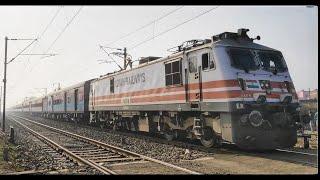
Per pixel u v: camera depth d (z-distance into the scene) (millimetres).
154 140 18672
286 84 14102
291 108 13891
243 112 12836
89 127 31188
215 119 13984
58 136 23172
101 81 26891
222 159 12344
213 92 13602
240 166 11008
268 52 14430
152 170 10672
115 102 23734
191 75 14984
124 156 13609
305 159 11867
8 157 13094
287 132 13328
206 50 14070
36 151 15883
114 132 24875
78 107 35188
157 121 18984
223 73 13227
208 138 14781
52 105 49531
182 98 15578
